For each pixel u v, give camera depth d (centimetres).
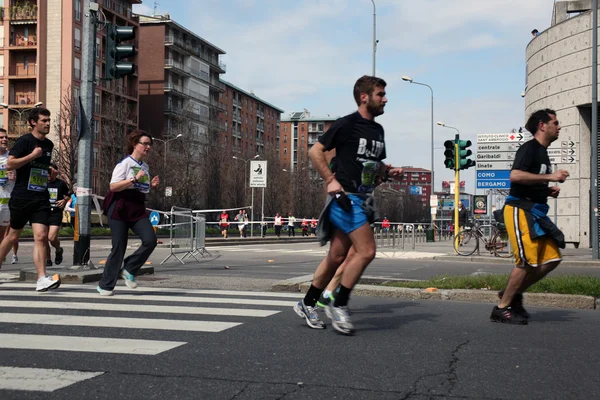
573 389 369
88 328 531
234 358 432
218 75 10175
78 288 818
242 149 8156
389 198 12312
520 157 589
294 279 934
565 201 3036
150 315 605
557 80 3117
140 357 429
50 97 6291
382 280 970
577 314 690
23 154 755
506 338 525
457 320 618
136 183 742
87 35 999
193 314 617
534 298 779
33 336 495
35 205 767
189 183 5706
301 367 410
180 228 1541
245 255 1914
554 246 595
